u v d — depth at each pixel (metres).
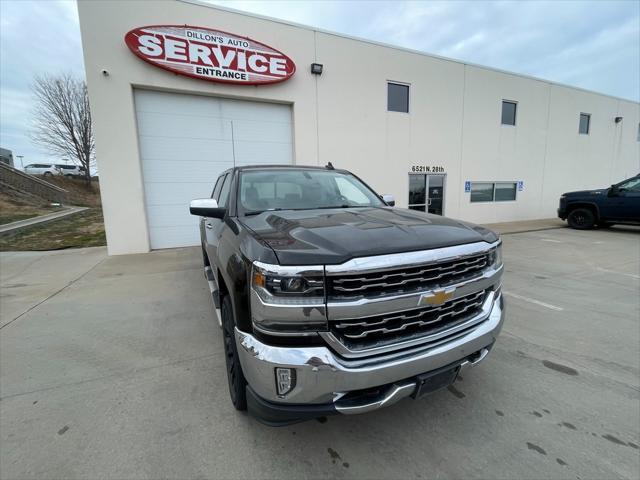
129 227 7.41
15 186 22.95
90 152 34.03
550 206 14.30
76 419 2.08
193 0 7.23
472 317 1.97
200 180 8.09
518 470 1.70
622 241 8.84
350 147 9.43
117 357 2.88
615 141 15.92
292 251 1.51
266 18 7.98
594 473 1.68
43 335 3.32
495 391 2.39
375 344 1.61
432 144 10.81
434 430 2.00
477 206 12.25
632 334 3.33
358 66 9.27
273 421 1.58
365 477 1.66
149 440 1.91
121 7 6.75
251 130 8.44
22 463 1.74
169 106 7.64
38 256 7.34
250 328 1.62
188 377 2.57
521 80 12.41
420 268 1.66
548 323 3.59
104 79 6.82
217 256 2.55
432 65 10.44
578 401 2.27
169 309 4.04
